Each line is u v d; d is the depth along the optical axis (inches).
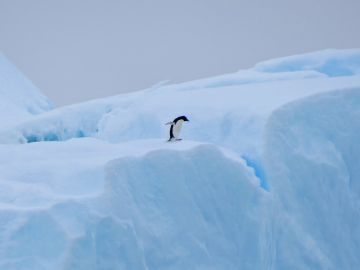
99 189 968.9
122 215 962.1
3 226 874.1
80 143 1391.5
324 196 1445.6
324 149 1499.8
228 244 1150.3
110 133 2001.7
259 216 1206.3
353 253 1453.0
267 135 1407.5
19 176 1053.2
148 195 1048.8
